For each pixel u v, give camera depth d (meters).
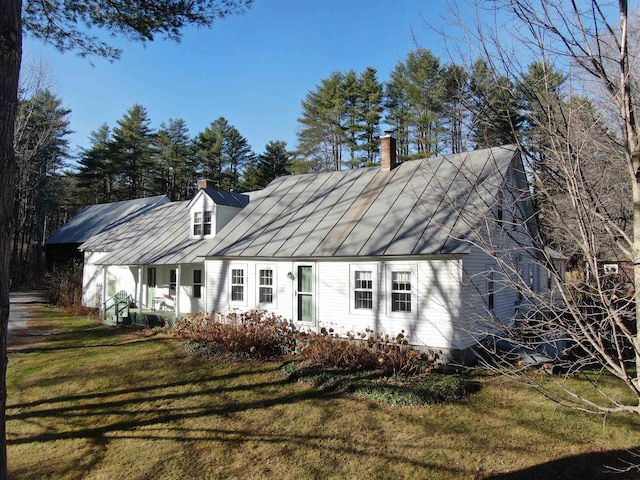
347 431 8.30
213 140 55.41
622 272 4.68
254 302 16.59
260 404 9.80
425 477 6.66
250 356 13.44
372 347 12.23
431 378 10.67
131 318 20.34
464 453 7.28
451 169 14.88
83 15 8.81
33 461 7.87
